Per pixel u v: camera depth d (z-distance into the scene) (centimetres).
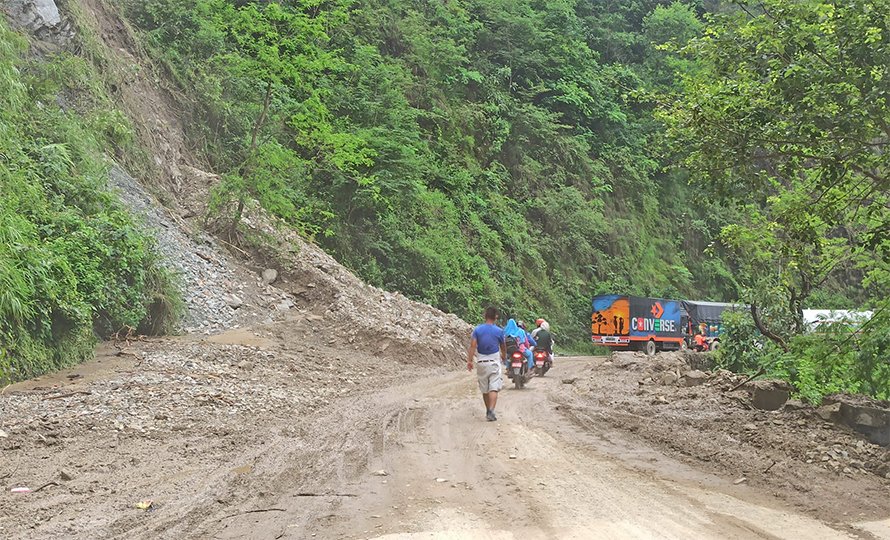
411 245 3388
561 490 731
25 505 645
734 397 1238
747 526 623
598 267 4919
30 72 2034
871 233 1055
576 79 5666
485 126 4734
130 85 2498
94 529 584
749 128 921
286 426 1047
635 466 852
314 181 3169
